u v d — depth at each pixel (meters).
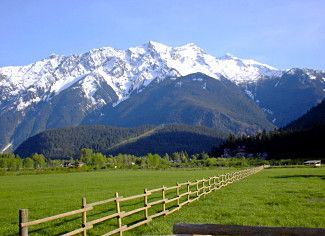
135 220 23.03
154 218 23.86
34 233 20.34
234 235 8.77
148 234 18.94
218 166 168.12
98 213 26.69
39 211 29.03
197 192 34.56
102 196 39.69
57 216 14.38
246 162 175.12
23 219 12.16
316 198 33.06
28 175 112.69
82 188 53.34
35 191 50.38
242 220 22.14
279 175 74.56
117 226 21.36
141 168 164.88
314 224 20.80
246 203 30.11
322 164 144.38
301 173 80.44
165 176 85.38
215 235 8.88
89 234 19.28
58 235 19.72
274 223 21.16
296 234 8.38
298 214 24.11
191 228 9.02
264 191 40.25
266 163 167.50
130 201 33.38
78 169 145.25
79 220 23.81
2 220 26.03
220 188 45.72
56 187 57.16
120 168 165.75
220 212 25.47
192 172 107.06
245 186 48.34
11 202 36.59
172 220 22.81
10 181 77.69
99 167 165.00
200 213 25.44
